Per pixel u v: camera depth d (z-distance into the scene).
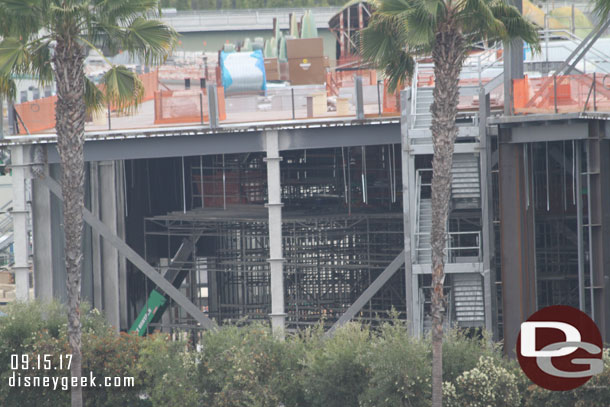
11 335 70.50
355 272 103.94
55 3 57.47
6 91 61.44
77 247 60.00
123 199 99.31
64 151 58.94
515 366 64.12
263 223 107.38
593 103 65.44
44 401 69.25
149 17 62.31
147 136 80.31
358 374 63.16
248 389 64.50
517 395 60.16
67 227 59.66
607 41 97.19
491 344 68.81
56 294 90.06
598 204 68.00
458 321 75.44
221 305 107.38
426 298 90.69
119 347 69.62
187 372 67.19
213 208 107.12
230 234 101.56
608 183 69.50
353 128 80.38
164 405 65.44
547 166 85.19
